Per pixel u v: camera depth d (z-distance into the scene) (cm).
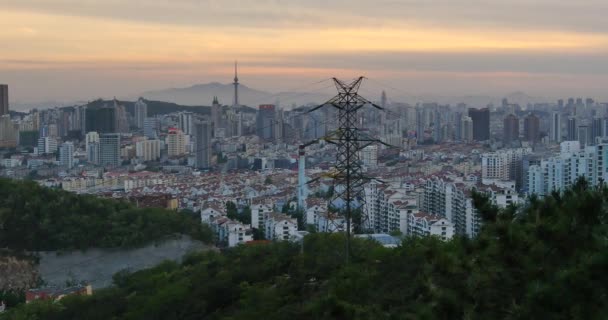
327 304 6138
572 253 5159
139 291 18362
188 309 15150
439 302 5303
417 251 11744
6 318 18025
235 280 15950
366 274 11650
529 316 4809
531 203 5953
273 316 12162
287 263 15938
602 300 4697
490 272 5297
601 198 5372
